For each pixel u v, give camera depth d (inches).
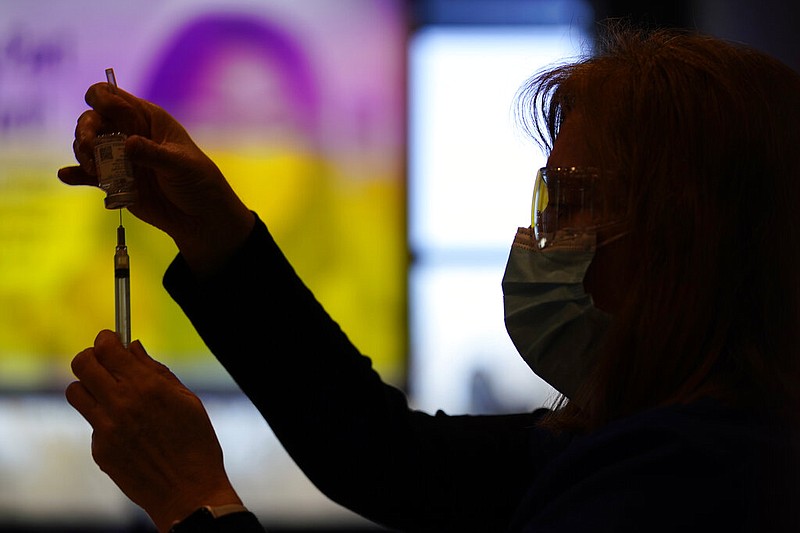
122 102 74.0
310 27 236.5
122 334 70.4
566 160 67.0
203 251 79.4
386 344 234.1
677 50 65.1
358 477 83.4
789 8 213.5
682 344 60.4
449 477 84.0
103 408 65.2
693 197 60.2
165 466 64.2
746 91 61.5
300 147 235.9
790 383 59.9
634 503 53.6
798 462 55.2
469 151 235.9
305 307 83.0
